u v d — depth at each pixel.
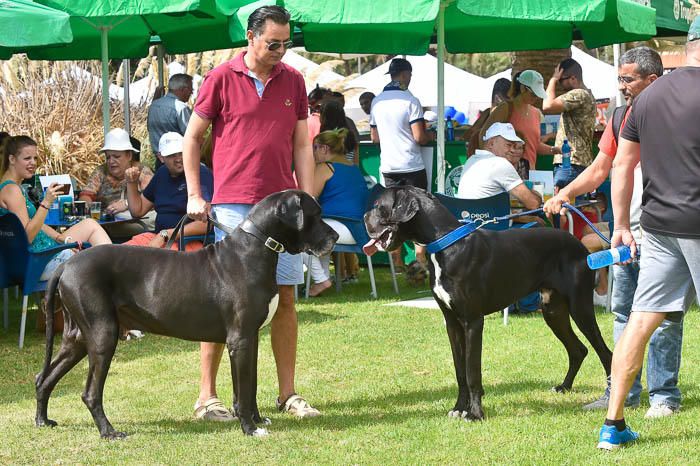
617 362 5.36
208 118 6.20
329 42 13.33
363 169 14.09
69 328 5.94
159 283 5.67
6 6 8.46
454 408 6.24
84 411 6.46
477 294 5.91
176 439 5.68
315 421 6.12
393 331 9.24
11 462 5.27
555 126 12.43
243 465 5.17
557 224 10.02
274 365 7.90
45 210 8.84
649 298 5.32
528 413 6.22
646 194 5.34
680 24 12.72
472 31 13.96
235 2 9.91
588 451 5.33
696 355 7.86
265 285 5.71
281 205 5.66
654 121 5.25
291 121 6.29
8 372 7.87
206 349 6.29
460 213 9.33
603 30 12.62
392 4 9.00
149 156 18.95
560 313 6.71
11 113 18.67
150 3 9.11
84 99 19.25
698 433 5.65
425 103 18.61
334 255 12.81
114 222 10.34
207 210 6.17
